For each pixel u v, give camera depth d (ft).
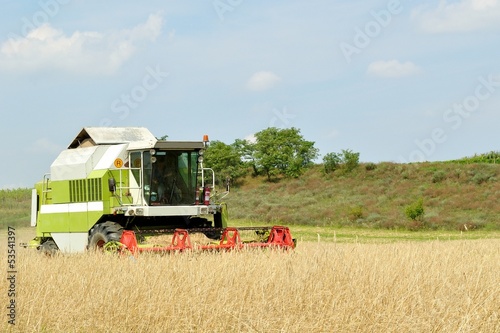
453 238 160.56
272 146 289.53
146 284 47.93
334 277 49.32
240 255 61.05
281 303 43.27
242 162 291.17
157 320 41.52
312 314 41.42
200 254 64.80
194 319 41.47
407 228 191.83
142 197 79.25
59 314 43.16
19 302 45.52
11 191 207.21
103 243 78.13
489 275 52.11
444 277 50.03
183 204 80.89
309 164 292.20
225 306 42.29
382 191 245.65
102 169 80.69
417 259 60.23
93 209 80.69
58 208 87.10
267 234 79.51
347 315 40.42
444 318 39.63
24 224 146.82
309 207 236.43
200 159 81.82
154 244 74.59
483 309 41.01
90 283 49.65
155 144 78.28
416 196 233.55
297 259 57.52
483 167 248.93
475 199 220.64
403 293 44.70
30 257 66.44
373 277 48.37
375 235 172.55
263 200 253.44
